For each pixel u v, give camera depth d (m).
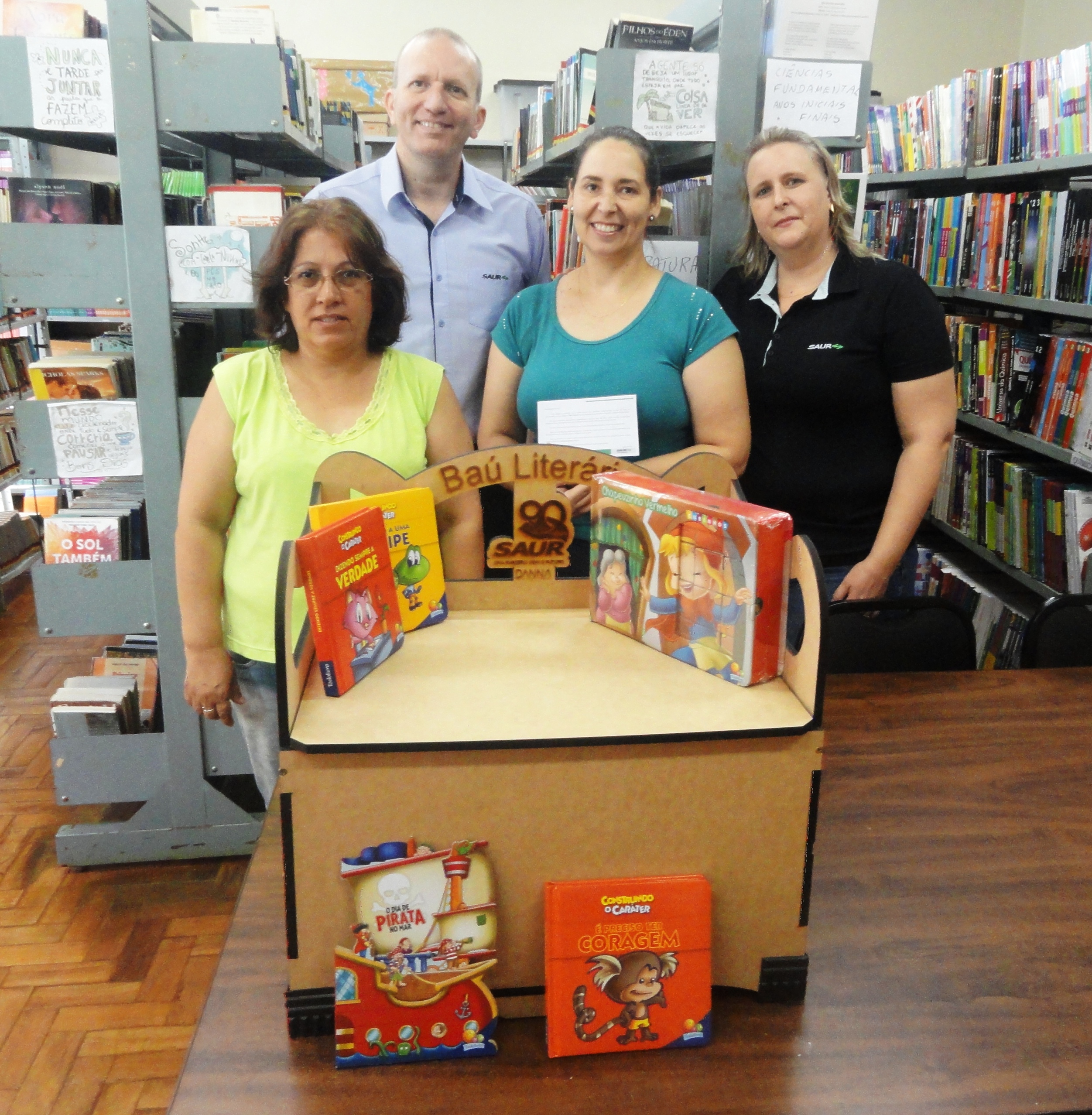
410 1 6.29
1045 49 6.34
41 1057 1.92
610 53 2.05
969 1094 0.72
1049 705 1.43
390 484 0.97
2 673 3.82
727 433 1.81
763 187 1.95
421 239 2.20
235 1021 0.80
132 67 2.04
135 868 2.58
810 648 0.78
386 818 0.74
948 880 0.99
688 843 0.78
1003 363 3.26
